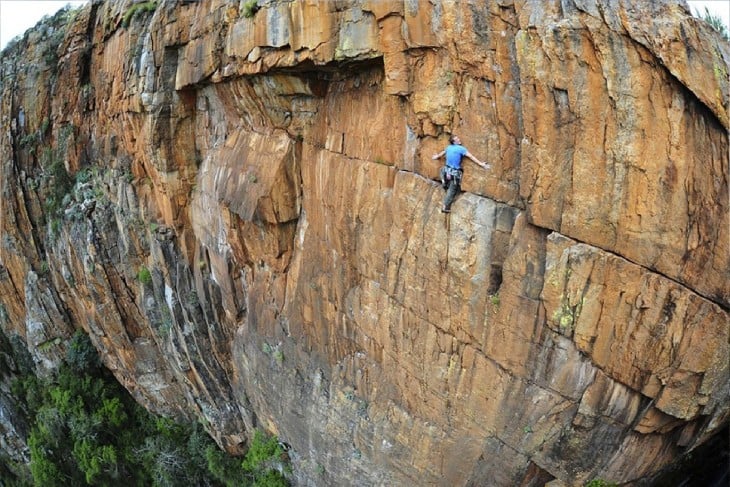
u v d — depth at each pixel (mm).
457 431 16781
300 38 16453
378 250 17031
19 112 36625
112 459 34531
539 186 12906
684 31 10719
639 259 12117
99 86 31109
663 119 11266
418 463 18328
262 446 26453
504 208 13906
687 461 16547
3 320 44812
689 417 12922
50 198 36250
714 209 11266
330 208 18562
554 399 14242
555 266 13047
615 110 11594
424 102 14555
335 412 21016
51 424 37594
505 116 13281
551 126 12414
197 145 26281
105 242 31344
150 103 25109
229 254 24000
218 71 21156
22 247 38531
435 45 13891
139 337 33625
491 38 13008
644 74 11203
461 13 13273
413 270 16109
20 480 46625
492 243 14227
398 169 16078
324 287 19797
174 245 27750
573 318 13195
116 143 30422
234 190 21531
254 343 24312
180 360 29516
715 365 12141
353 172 17359
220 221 23812
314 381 21734
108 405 36500
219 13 20266
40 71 35438
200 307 27266
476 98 13711
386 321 17641
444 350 16203
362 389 19719
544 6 12039
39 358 40844
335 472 22359
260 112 21094
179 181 26391
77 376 38656
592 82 11695
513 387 14859
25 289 39719
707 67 10695
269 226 20781
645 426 13516
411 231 15797
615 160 11812
